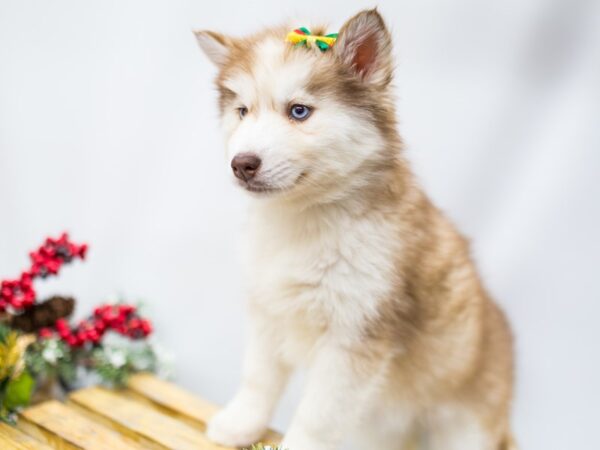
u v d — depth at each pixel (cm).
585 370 74
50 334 65
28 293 63
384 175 51
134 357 69
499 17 73
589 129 71
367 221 51
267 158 48
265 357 57
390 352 53
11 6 88
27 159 90
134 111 87
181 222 87
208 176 85
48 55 88
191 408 62
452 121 76
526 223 74
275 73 49
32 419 56
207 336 85
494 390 61
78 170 89
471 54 75
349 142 49
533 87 73
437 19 75
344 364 52
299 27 54
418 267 53
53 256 64
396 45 77
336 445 52
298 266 52
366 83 50
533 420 76
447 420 60
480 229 76
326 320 52
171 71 85
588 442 74
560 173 73
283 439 53
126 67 86
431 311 55
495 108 74
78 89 88
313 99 49
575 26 70
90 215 89
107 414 58
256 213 55
